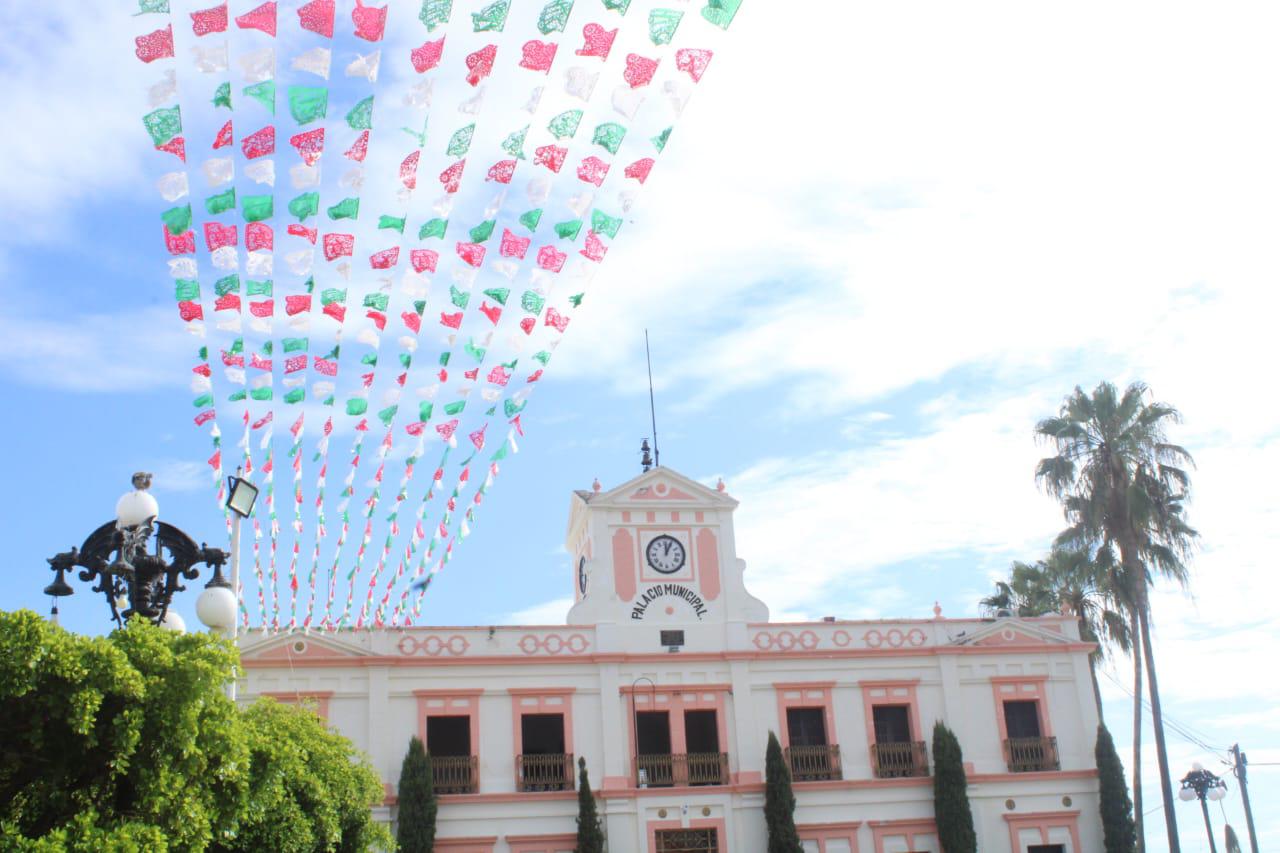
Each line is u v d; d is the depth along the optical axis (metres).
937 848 40.31
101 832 15.99
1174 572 44.12
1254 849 41.28
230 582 21.08
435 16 17.22
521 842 37.97
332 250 21.30
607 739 39.69
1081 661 43.47
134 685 16.92
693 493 43.31
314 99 17.94
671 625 41.62
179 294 21.19
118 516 17.38
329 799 25.94
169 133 18.48
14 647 16.20
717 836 39.41
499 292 22.69
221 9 17.06
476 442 25.55
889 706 42.22
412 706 39.00
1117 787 41.22
